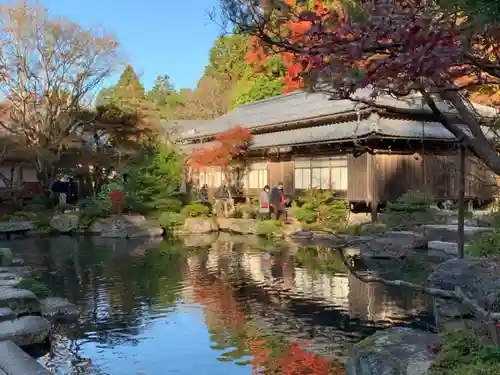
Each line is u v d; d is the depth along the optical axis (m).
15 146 26.16
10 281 9.03
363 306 8.21
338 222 18.06
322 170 20.39
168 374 5.67
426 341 4.78
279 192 19.98
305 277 10.77
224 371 5.71
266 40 2.81
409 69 2.45
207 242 17.69
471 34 2.41
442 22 2.38
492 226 10.33
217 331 7.14
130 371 5.77
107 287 10.18
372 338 5.02
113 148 29.88
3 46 25.17
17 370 5.13
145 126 29.50
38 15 25.36
